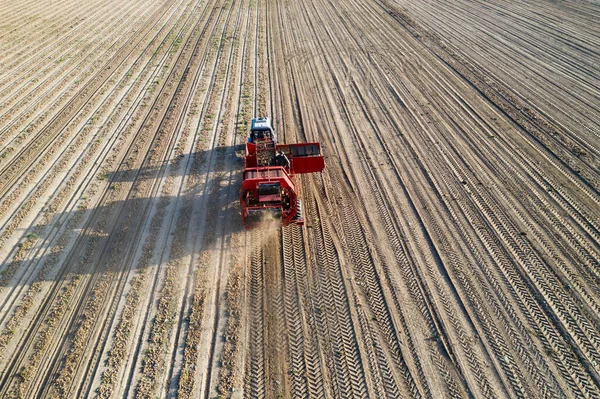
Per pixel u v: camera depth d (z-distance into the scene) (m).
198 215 12.13
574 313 8.93
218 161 14.64
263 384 7.82
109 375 8.05
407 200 12.50
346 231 11.41
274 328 8.84
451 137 15.65
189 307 9.37
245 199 11.01
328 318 9.02
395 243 10.96
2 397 7.76
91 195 13.09
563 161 14.08
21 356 8.45
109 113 18.23
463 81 20.09
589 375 7.78
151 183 13.59
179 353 8.41
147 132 16.64
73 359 8.34
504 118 16.84
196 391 7.73
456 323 8.82
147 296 9.66
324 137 15.91
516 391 7.57
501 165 13.98
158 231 11.56
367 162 14.34
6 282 10.09
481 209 12.03
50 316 9.26
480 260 10.32
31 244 11.20
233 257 10.66
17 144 16.09
